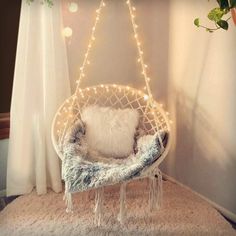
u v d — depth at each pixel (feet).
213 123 7.44
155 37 9.03
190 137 8.21
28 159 7.86
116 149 7.44
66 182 6.20
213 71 7.27
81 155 6.81
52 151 7.91
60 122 7.60
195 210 7.30
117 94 9.21
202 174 7.95
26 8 7.16
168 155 9.13
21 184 7.91
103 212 6.91
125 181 5.93
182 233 6.43
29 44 7.29
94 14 8.95
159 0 8.69
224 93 7.06
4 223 6.79
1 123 7.93
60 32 7.71
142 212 7.14
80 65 8.96
